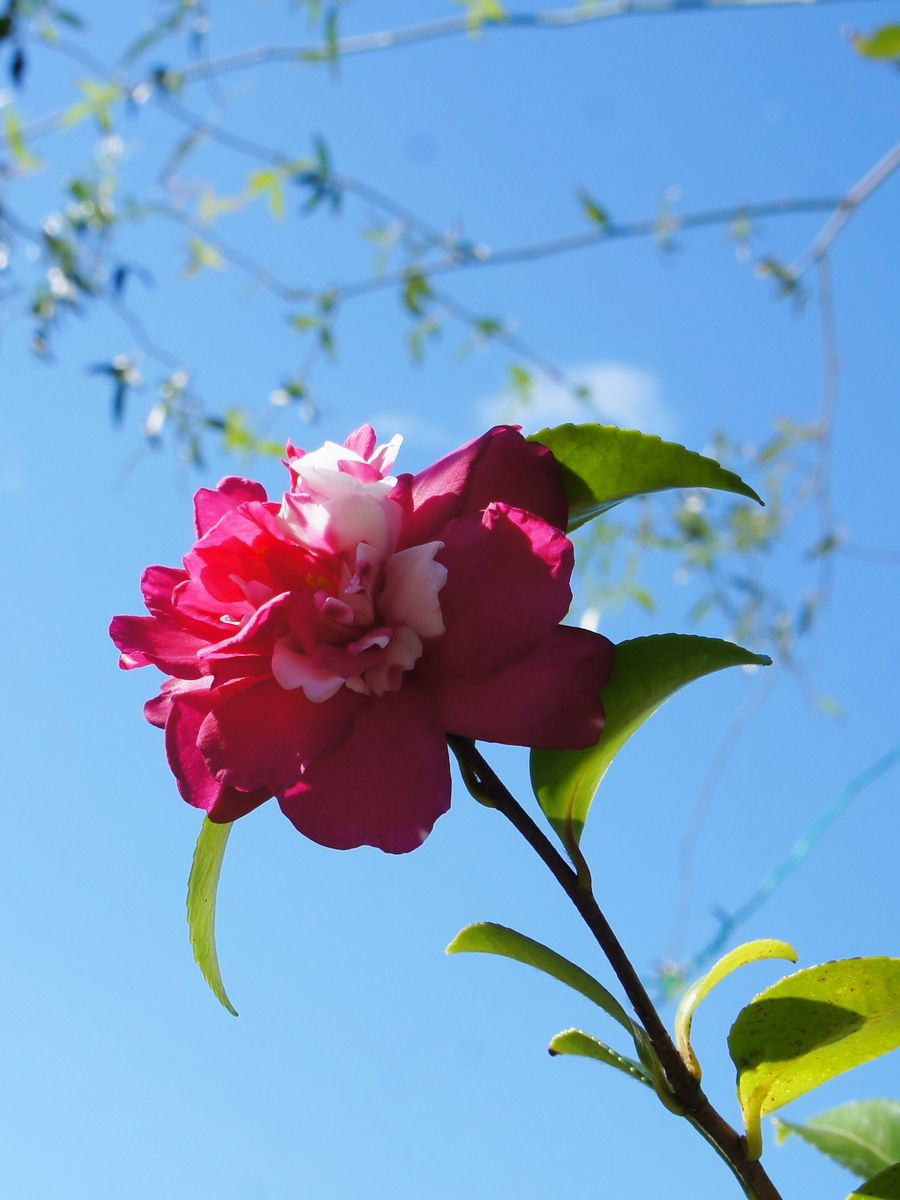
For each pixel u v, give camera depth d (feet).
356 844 0.75
